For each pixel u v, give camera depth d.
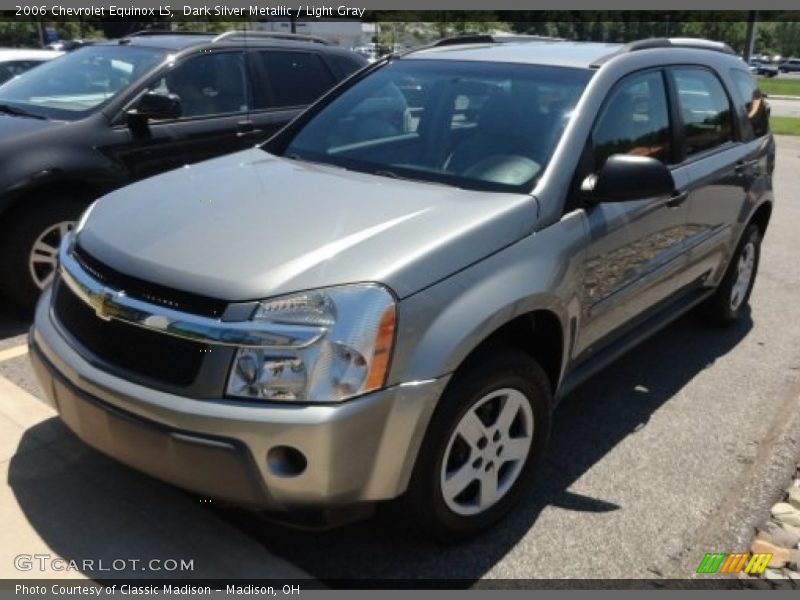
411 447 2.49
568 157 3.17
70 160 4.82
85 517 2.89
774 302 5.94
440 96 3.69
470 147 3.38
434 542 2.86
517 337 3.11
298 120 4.04
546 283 2.87
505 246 2.80
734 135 4.70
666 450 3.64
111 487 3.07
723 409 4.09
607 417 3.95
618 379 4.41
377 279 2.42
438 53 4.12
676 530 3.05
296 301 2.35
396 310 2.40
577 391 4.24
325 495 2.38
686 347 4.95
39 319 2.90
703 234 4.32
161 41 5.92
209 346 2.35
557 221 3.04
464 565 2.80
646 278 3.76
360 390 2.35
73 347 2.66
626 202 3.43
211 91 5.74
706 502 3.24
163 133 5.35
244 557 2.74
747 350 4.93
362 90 4.02
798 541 3.01
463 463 2.79
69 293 2.78
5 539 2.76
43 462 3.21
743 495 3.30
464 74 3.78
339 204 2.92
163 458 2.42
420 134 3.58
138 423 2.42
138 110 5.08
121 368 2.50
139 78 5.34
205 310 2.39
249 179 3.29
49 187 4.84
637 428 3.85
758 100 5.13
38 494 3.01
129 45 5.88
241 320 2.34
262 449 2.31
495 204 2.92
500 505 2.97
